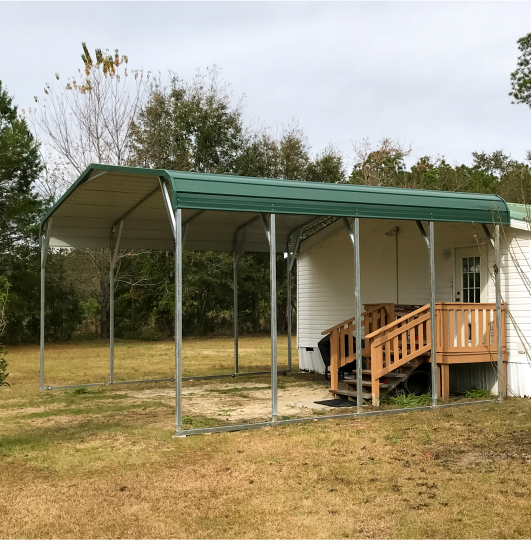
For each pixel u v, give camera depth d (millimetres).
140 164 26344
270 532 4078
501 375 9055
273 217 7410
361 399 7996
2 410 9047
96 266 26531
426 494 4770
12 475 5449
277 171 30797
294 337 29141
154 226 11828
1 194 22391
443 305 9000
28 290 23750
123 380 12766
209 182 7082
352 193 7988
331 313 13188
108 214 10688
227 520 4305
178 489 4988
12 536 4051
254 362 17172
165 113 28609
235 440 6656
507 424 7285
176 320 6969
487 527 4094
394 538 3939
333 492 4867
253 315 31344
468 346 9141
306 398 9727
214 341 26828
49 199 24125
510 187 23062
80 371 14844
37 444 6625
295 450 6172
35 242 23547
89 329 29438
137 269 28328
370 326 10078
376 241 12094
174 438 6816
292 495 4809
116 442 6688
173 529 4148
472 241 10070
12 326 24562
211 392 10727
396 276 11625
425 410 8320
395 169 31906
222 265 28984
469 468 5453
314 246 13703
